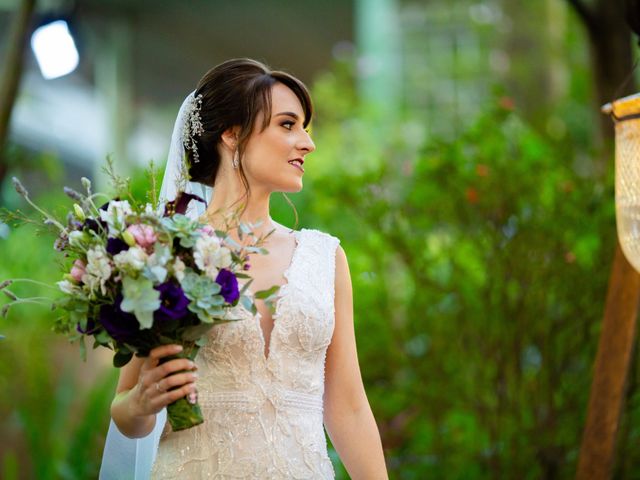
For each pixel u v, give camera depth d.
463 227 5.27
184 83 14.31
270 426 2.44
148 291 2.15
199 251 2.23
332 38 13.18
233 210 2.67
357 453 2.62
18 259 6.50
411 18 10.39
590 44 5.39
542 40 8.76
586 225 5.08
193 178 2.78
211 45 13.34
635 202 2.96
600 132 5.35
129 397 2.37
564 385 5.09
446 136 5.55
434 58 10.23
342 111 8.93
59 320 2.27
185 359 2.27
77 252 2.31
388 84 10.27
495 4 9.16
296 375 2.49
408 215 5.36
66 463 5.12
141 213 2.31
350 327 2.69
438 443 5.29
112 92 11.50
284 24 12.78
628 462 4.86
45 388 5.82
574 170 5.42
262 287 2.58
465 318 5.24
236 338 2.44
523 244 5.09
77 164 12.00
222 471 2.39
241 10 12.23
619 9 5.29
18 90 4.62
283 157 2.64
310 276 2.61
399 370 5.53
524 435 5.07
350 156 7.59
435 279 5.45
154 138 14.33
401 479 5.30
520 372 5.07
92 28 11.43
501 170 5.14
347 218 5.77
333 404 2.65
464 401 5.23
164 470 2.44
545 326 5.08
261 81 2.66
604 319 3.76
